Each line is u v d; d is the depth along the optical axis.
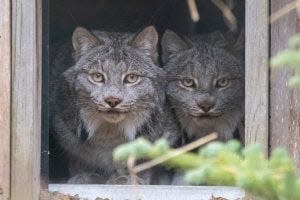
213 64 12.34
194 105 11.99
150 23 14.05
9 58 9.45
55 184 9.98
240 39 12.59
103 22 13.96
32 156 9.44
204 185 9.94
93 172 11.86
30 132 9.44
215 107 11.98
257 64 9.58
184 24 14.04
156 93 11.95
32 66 9.47
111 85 11.57
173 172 11.42
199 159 6.02
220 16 13.35
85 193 9.77
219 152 5.99
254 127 9.59
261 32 9.57
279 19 9.49
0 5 9.45
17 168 9.43
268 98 9.57
